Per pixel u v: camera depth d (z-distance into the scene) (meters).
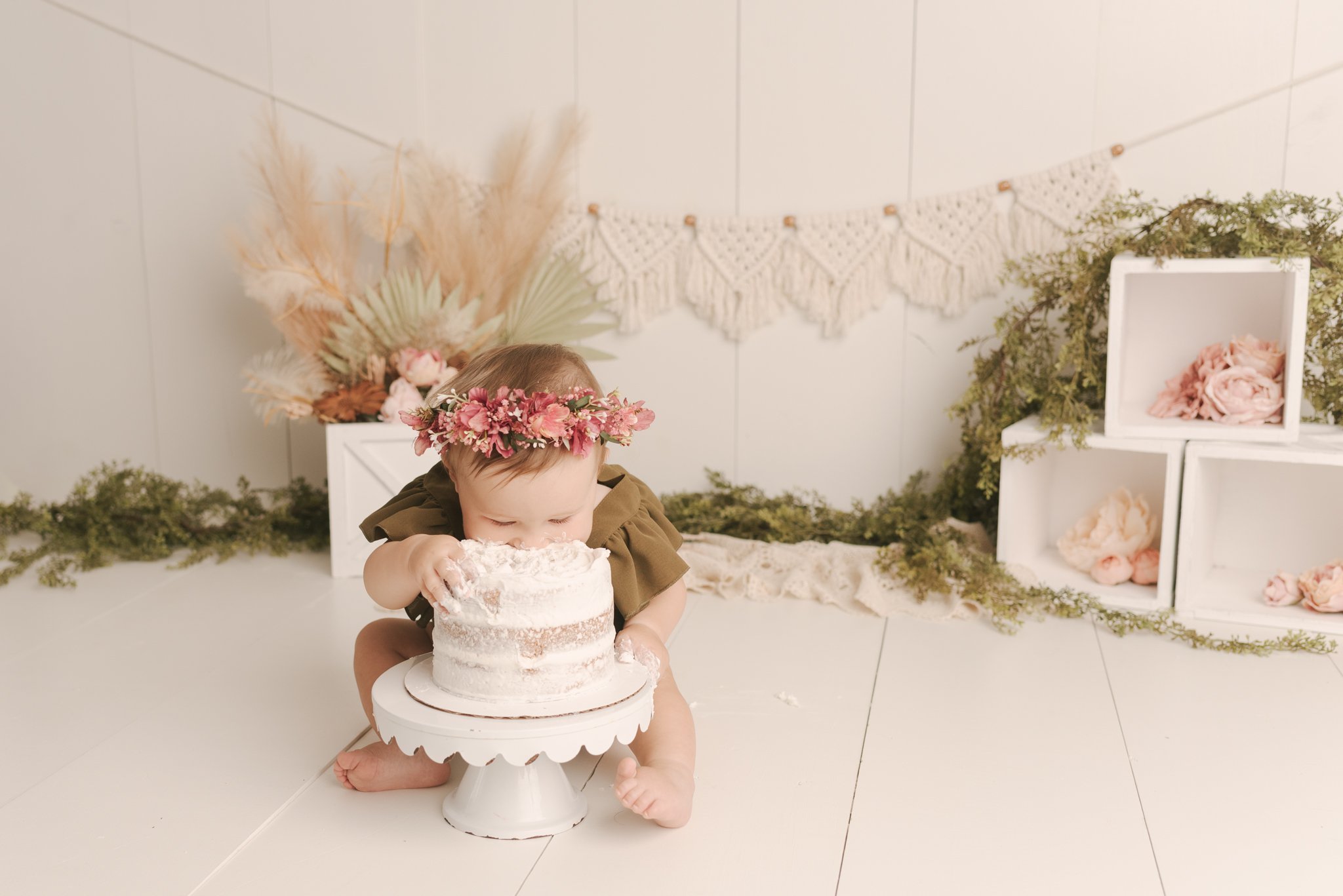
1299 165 2.23
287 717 1.59
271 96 2.68
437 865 1.19
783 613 2.07
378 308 2.35
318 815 1.30
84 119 2.71
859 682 1.72
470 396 1.21
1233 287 2.21
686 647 1.88
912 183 2.45
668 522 1.50
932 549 2.16
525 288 2.50
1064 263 2.23
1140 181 2.32
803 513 2.48
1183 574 2.00
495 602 1.17
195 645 1.90
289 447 2.79
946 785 1.38
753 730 1.54
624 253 2.61
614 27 2.55
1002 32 2.35
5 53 2.70
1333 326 2.13
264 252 2.39
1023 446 2.11
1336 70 2.18
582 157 2.61
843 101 2.46
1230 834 1.26
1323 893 1.14
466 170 2.66
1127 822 1.29
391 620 1.49
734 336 2.59
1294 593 2.03
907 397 2.52
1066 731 1.54
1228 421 2.01
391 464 2.29
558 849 1.22
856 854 1.21
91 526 2.45
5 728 1.55
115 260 2.76
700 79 2.53
